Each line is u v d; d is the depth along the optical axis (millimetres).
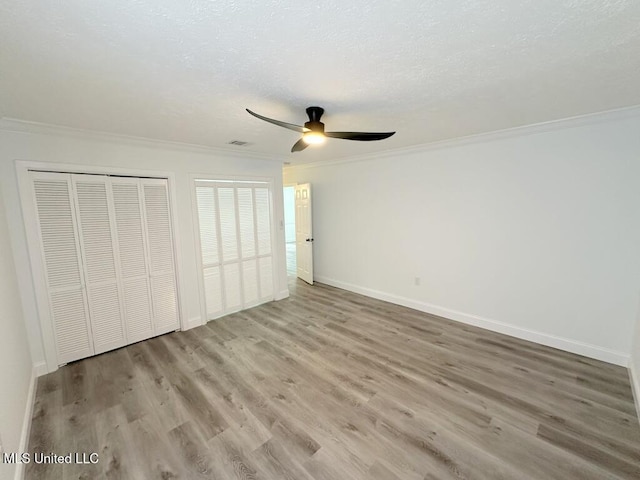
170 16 1140
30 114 2254
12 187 2498
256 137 3111
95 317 3008
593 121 2580
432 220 3852
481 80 1810
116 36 1272
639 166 2459
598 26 1267
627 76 1773
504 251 3266
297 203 5785
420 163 3879
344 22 1204
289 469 1700
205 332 3584
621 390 2330
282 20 1183
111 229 3045
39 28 1194
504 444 1841
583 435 1896
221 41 1330
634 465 1678
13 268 2441
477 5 1113
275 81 1766
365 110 2320
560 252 2906
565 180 2809
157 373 2701
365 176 4574
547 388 2373
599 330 2762
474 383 2459
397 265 4352
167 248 3475
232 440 1916
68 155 2748
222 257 4020
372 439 1901
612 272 2652
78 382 2572
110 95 1926
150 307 3383
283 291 4797
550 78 1797
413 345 3141
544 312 3062
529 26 1261
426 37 1331
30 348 2635
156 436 1958
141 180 3223
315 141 2271
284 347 3166
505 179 3174
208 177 3775
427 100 2133
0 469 1409
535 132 2906
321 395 2352
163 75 1656
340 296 4848
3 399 1600
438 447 1829
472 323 3617
